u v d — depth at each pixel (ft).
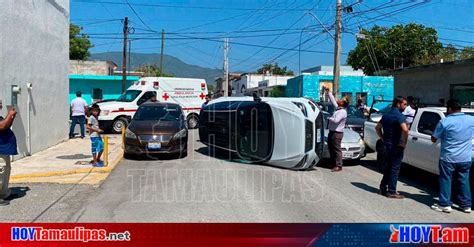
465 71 59.72
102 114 63.05
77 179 30.01
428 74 68.08
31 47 39.42
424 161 29.71
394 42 137.08
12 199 24.39
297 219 21.12
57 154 40.04
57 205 23.22
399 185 30.35
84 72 137.39
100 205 23.31
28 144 38.83
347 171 35.37
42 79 42.55
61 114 49.67
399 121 25.75
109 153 41.06
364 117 54.13
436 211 23.29
